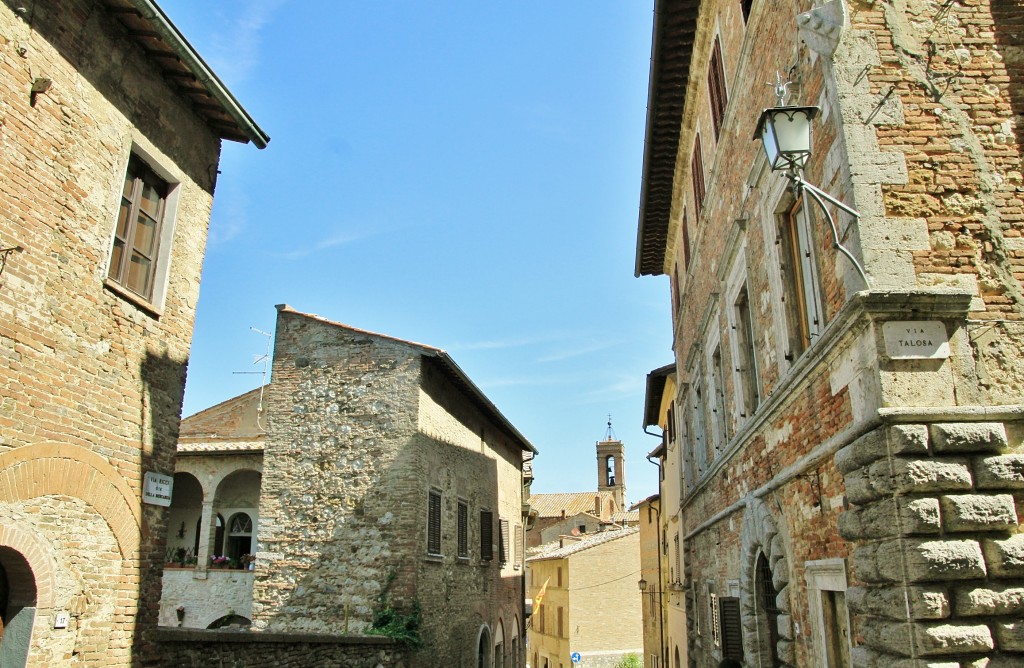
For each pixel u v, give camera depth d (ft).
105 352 29.40
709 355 45.83
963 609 16.93
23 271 25.67
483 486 76.74
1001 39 22.25
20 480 25.14
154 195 33.86
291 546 55.93
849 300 19.26
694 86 46.37
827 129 22.54
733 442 36.60
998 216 20.39
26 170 26.02
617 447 211.82
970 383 18.62
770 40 28.73
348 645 47.11
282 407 59.57
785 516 27.81
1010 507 17.54
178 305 34.30
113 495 29.35
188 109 35.65
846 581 21.03
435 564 59.47
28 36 26.37
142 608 30.60
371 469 56.54
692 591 59.98
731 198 36.88
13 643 25.04
